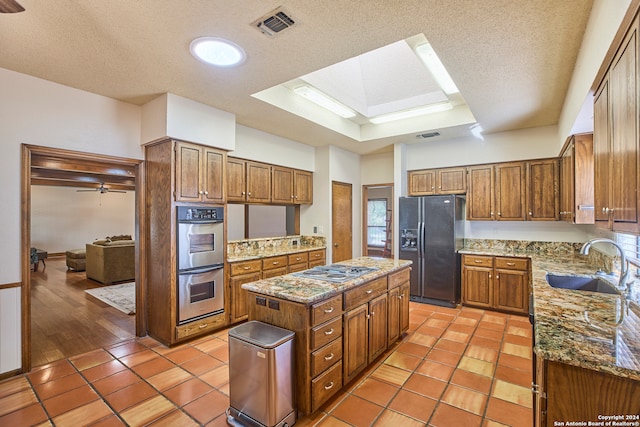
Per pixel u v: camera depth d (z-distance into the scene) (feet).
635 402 3.49
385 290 9.72
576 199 9.98
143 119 10.87
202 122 10.85
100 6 5.72
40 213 30.48
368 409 7.10
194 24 6.33
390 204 29.66
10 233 8.41
